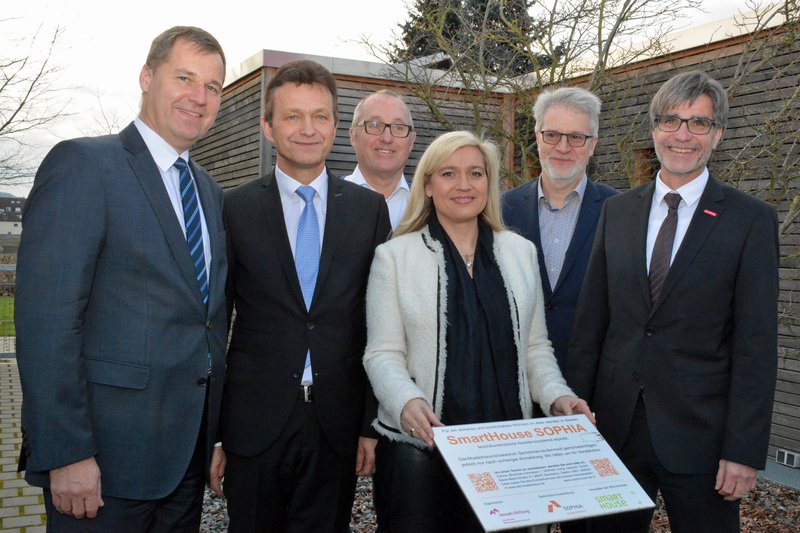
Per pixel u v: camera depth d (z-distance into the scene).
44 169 1.88
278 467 2.26
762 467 2.06
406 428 1.95
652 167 6.58
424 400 1.98
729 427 2.10
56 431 1.76
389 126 3.25
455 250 2.21
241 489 2.27
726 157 5.77
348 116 7.33
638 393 2.29
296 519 2.34
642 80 6.54
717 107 2.21
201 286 2.08
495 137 6.78
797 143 5.28
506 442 1.82
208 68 2.07
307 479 2.30
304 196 2.38
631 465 2.34
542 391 2.20
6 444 6.02
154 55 2.05
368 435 2.31
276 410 2.23
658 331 2.25
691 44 6.18
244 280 2.33
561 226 2.91
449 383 2.07
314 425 2.28
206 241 2.17
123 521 1.96
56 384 1.75
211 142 8.78
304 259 2.35
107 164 1.93
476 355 2.09
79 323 1.81
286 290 2.28
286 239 2.31
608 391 2.38
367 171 3.38
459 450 1.77
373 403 2.32
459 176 2.16
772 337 2.09
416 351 2.12
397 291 2.17
